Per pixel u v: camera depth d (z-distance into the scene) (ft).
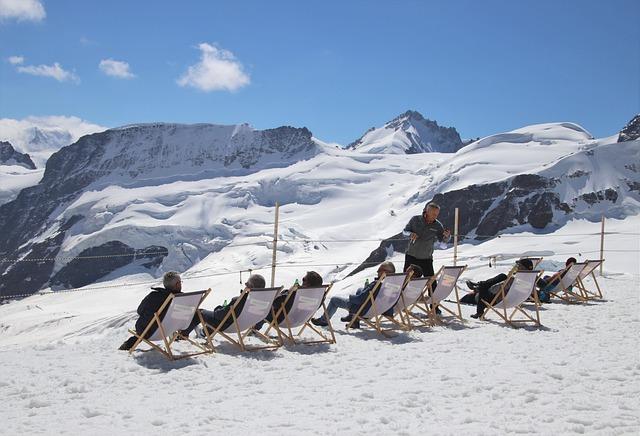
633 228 452.76
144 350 26.08
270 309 28.37
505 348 27.14
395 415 16.96
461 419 16.47
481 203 563.48
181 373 22.24
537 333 31.22
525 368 22.84
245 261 586.86
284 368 23.41
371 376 21.93
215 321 28.12
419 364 23.89
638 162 569.23
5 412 17.49
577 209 520.01
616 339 29.19
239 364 23.95
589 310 40.06
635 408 17.24
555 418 16.52
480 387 19.90
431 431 15.35
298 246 609.83
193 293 24.77
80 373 21.99
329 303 33.83
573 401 18.16
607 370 22.25
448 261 226.99
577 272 45.03
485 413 17.08
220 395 19.30
